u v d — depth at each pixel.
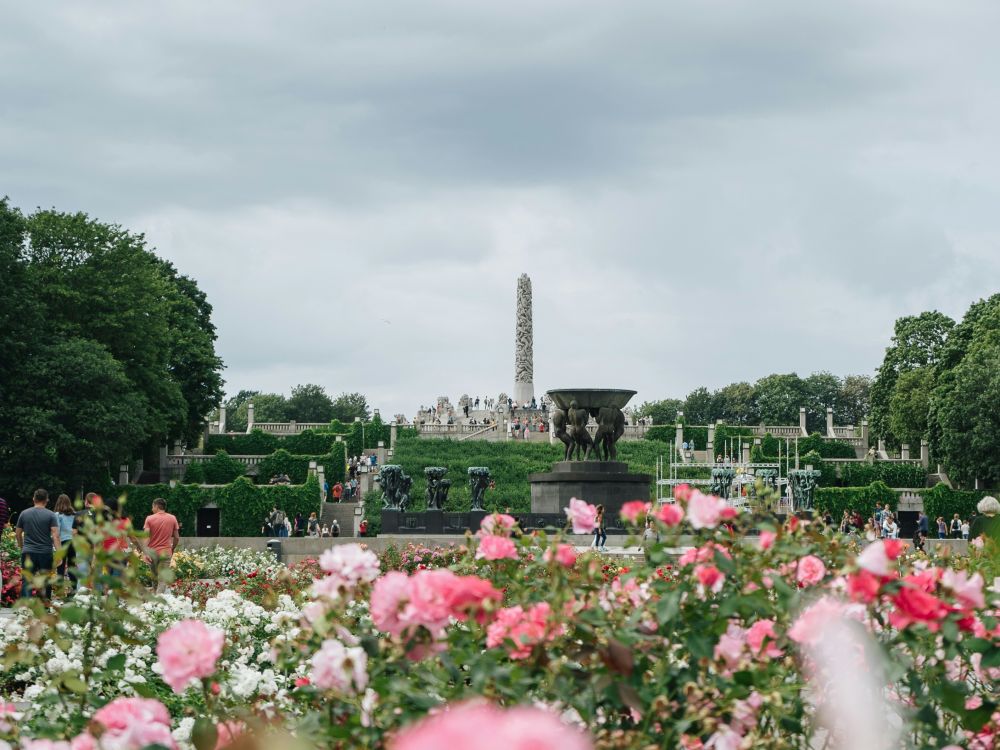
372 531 81.88
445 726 3.25
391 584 6.75
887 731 7.29
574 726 7.12
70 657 11.86
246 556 41.75
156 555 9.38
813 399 181.62
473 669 7.02
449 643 7.38
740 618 8.03
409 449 105.69
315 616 7.31
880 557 6.81
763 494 9.21
